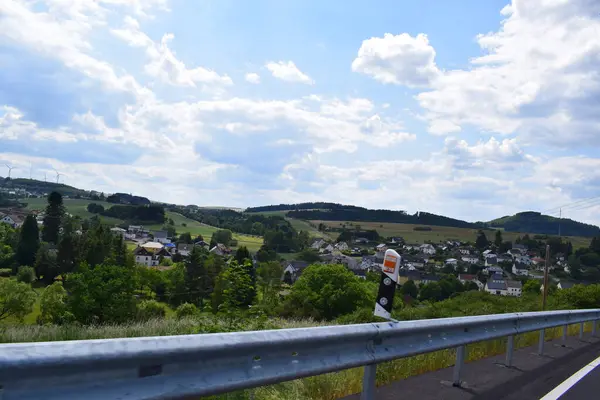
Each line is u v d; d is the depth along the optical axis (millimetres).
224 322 8461
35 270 103062
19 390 2492
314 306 42625
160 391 3176
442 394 6844
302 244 189125
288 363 4375
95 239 104875
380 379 7332
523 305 29828
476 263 165375
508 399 6867
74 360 2641
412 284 109938
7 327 10914
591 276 90812
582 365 10203
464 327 7410
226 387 3643
